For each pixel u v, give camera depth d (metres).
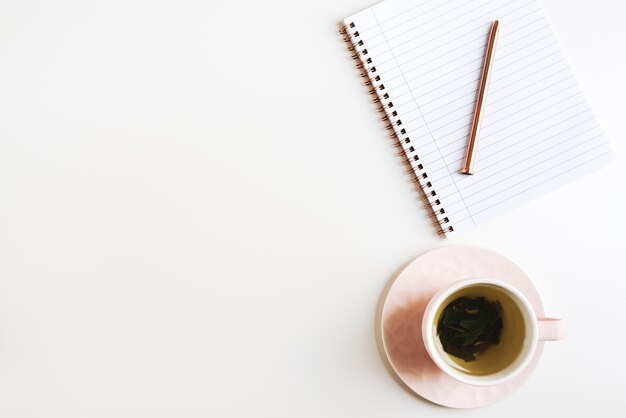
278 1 0.73
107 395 0.72
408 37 0.72
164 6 0.73
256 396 0.72
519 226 0.72
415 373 0.69
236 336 0.72
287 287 0.72
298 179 0.72
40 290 0.73
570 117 0.71
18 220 0.73
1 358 0.72
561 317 0.72
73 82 0.73
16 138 0.73
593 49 0.72
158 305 0.72
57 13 0.73
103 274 0.73
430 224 0.72
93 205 0.73
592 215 0.72
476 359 0.68
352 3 0.73
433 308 0.64
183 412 0.72
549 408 0.72
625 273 0.72
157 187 0.73
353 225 0.72
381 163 0.72
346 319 0.72
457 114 0.72
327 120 0.73
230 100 0.73
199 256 0.72
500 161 0.71
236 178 0.73
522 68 0.72
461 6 0.72
